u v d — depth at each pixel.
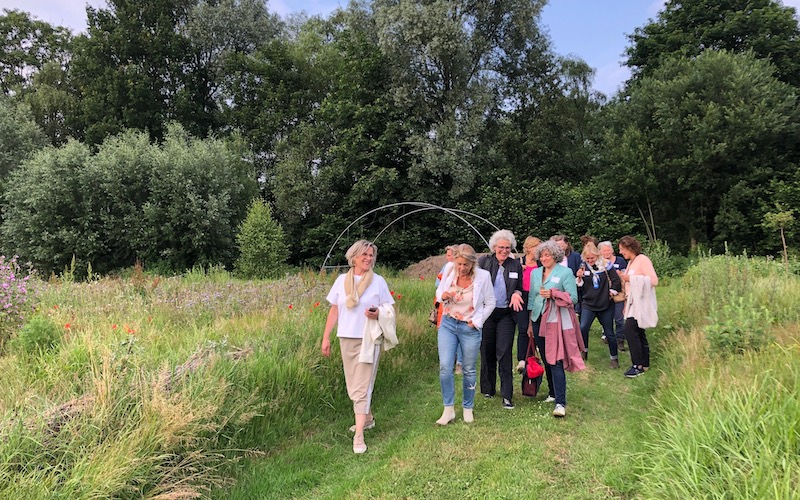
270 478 3.47
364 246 4.15
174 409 3.22
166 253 17.95
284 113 25.20
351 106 20.83
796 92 17.22
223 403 3.76
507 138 22.59
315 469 3.64
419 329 7.02
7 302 5.51
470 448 3.81
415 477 3.36
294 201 21.55
